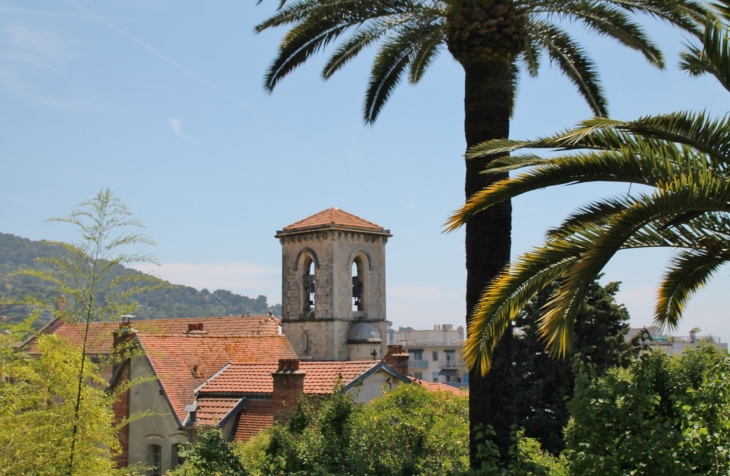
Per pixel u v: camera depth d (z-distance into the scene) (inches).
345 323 3024.1
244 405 1446.9
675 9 765.3
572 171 533.3
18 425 818.8
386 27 902.4
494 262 713.6
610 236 499.8
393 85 992.2
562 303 515.8
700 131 523.5
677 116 524.4
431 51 996.6
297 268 3110.2
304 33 860.0
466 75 760.3
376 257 3144.7
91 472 862.5
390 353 1689.2
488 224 719.1
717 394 622.5
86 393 885.2
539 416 1781.5
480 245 718.5
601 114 956.0
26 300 875.4
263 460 855.7
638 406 619.5
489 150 582.2
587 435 635.5
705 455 591.5
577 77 946.7
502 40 743.1
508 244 722.8
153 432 1465.3
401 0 820.6
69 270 877.8
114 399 921.5
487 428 677.3
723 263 575.5
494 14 741.3
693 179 494.6
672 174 512.1
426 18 852.0
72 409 856.9
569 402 654.5
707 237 561.6
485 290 652.1
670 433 596.7
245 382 1493.6
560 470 744.3
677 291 639.1
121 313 891.4
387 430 1013.2
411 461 835.4
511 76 1069.8
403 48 933.8
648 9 781.3
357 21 847.7
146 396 1496.1
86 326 885.2
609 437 621.3
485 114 742.5
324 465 793.6
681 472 578.2
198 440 852.6
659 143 536.1
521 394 1817.2
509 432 713.0
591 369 671.8
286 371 1349.7
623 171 524.1
